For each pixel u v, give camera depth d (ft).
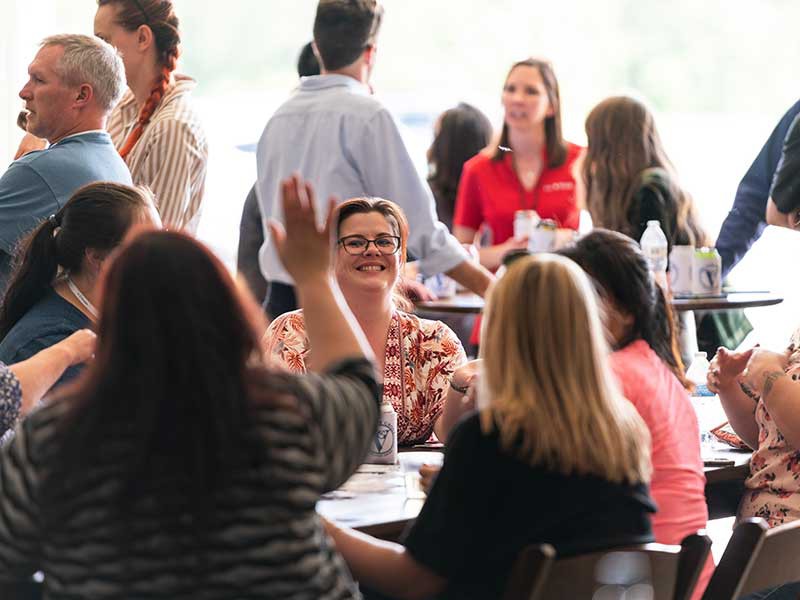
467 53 62.54
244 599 8.64
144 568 8.53
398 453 16.74
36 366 13.70
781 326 37.01
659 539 14.03
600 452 10.98
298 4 60.90
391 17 62.18
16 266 16.16
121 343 8.64
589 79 61.93
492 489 10.90
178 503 8.49
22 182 19.61
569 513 10.90
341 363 9.83
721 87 61.87
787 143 22.93
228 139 41.93
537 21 62.28
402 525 13.06
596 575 10.58
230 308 8.81
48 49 20.35
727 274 26.21
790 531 12.09
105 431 8.57
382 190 22.93
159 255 8.71
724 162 47.11
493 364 11.18
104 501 8.52
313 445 9.05
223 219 37.47
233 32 61.00
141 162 23.04
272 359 17.61
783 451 15.62
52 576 8.81
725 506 17.21
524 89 28.43
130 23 22.89
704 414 18.58
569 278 11.21
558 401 10.96
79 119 20.45
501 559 10.85
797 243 41.11
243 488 8.65
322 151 23.04
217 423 8.54
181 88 23.56
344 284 17.54
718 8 61.46
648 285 14.53
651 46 61.93
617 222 25.52
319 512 13.35
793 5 61.57
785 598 14.75
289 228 10.19
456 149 30.37
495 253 27.53
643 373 14.29
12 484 8.85
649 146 25.68
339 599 9.18
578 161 28.78
